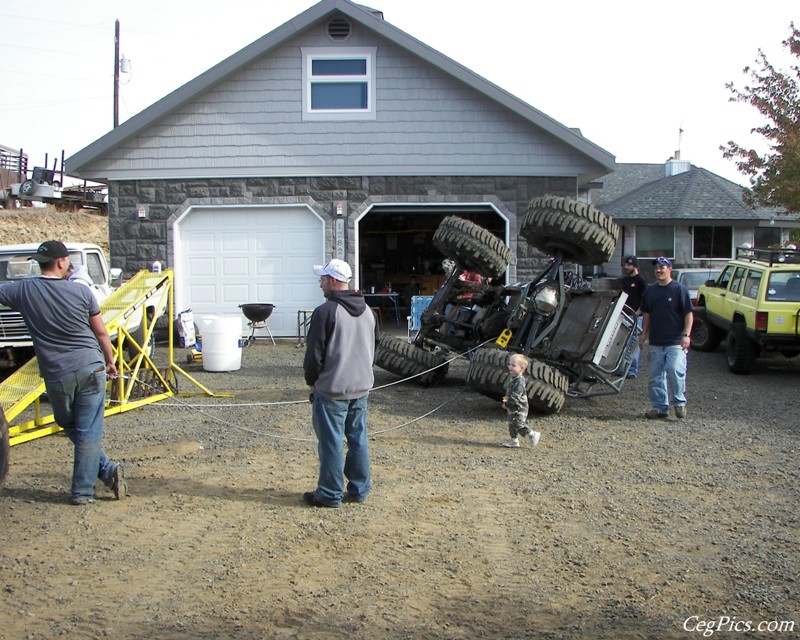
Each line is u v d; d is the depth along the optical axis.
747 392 10.34
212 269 15.52
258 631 3.79
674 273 18.14
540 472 6.48
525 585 4.32
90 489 5.62
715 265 25.31
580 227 8.76
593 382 9.51
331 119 15.13
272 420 8.48
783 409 9.16
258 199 15.26
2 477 5.34
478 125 15.08
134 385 9.52
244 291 15.54
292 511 5.48
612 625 3.86
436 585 4.31
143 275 9.98
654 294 8.55
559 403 8.41
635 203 26.23
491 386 8.30
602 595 4.20
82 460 5.56
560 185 15.11
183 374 10.02
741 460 6.89
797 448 7.30
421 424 8.28
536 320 9.29
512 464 6.73
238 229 15.49
